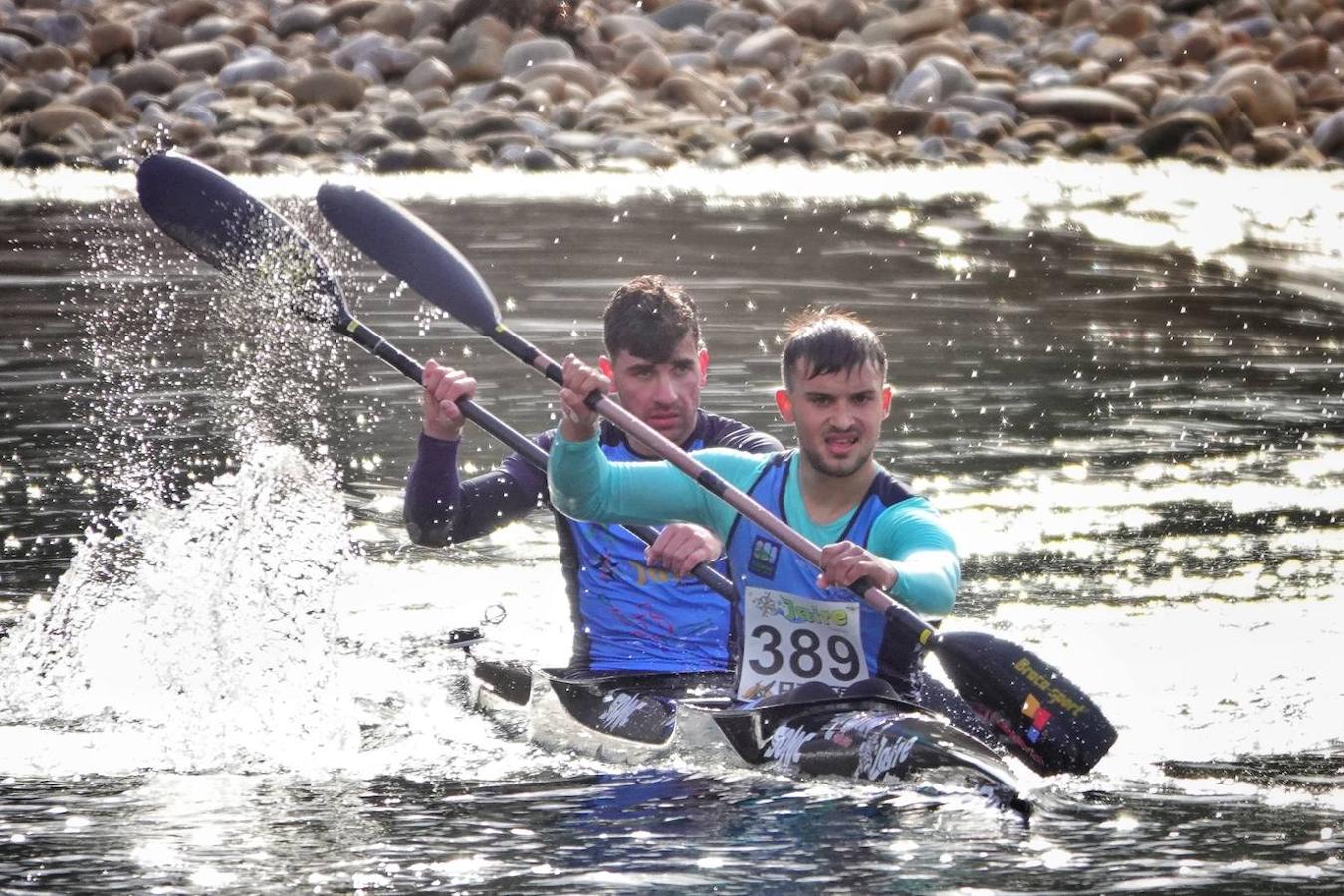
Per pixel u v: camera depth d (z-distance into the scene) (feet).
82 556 87.97
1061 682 58.59
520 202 209.05
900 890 47.39
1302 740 62.80
